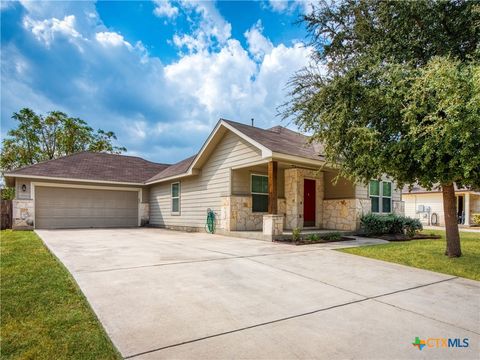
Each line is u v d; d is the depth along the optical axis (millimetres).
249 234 10664
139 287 4426
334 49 7652
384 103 6172
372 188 13352
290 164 11586
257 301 3957
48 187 16109
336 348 2768
